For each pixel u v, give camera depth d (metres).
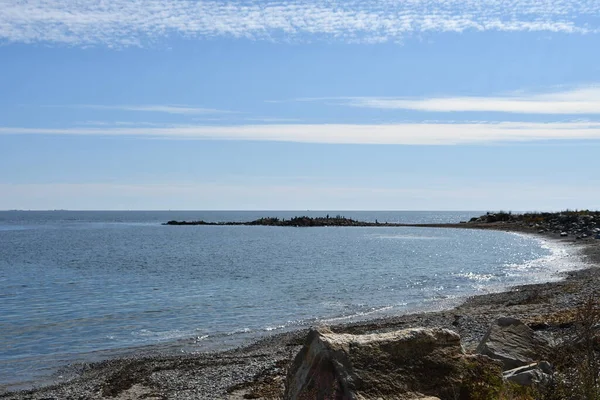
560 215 135.88
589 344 11.27
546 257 69.12
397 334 10.61
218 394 16.72
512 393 10.43
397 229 162.62
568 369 12.12
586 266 57.59
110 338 26.62
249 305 35.66
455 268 58.34
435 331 10.84
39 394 18.08
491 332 14.52
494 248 86.06
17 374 20.69
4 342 25.83
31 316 32.25
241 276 51.50
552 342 14.70
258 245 97.69
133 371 20.28
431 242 102.69
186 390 17.48
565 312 23.03
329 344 10.05
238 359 21.34
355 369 9.79
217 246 95.50
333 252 80.38
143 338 26.58
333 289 42.88
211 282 47.31
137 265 63.12
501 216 170.12
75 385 18.98
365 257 71.69
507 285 44.56
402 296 39.22
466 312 30.00
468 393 10.06
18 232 154.88
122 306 35.56
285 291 41.78
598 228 106.12
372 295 39.81
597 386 10.21
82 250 87.75
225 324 29.73
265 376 18.31
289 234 138.25
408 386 9.81
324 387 9.68
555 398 11.02
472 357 10.65
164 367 20.62
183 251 84.31
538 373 11.77
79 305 36.12
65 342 25.84
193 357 22.27
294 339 25.02
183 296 39.59
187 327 29.03
